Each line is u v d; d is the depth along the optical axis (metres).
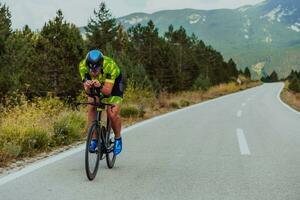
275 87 72.88
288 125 12.88
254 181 5.32
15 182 5.14
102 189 4.84
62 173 5.68
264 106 23.73
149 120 14.42
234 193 4.74
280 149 8.02
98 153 5.49
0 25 23.14
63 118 9.30
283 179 5.44
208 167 6.23
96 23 54.31
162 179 5.41
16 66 22.14
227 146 8.41
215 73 76.00
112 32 54.56
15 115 11.06
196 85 45.25
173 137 9.84
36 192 4.68
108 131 6.11
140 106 16.47
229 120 14.66
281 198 4.54
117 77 5.80
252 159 6.92
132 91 23.52
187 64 57.47
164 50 46.47
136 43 51.84
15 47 23.03
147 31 51.53
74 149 7.83
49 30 24.42
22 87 19.44
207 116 16.44
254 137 9.88
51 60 23.61
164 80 45.66
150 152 7.61
